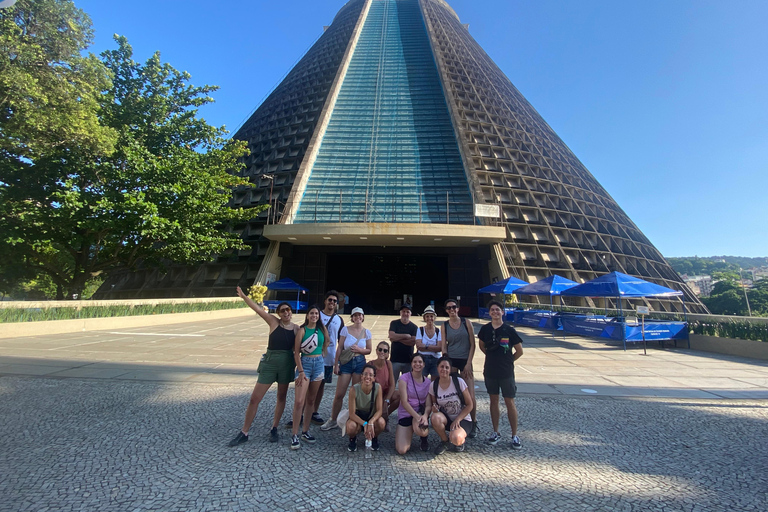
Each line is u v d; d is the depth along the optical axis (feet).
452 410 18.12
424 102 163.32
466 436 18.28
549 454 17.51
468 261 130.62
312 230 110.11
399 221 118.83
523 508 12.86
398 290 169.78
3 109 59.21
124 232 76.28
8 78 51.26
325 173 134.00
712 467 16.16
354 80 177.37
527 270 122.01
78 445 17.28
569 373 35.45
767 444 18.81
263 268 119.03
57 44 58.54
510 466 16.22
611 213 154.61
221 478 14.61
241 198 146.30
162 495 13.25
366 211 118.21
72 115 60.44
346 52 191.21
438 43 200.75
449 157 138.31
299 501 13.14
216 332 64.85
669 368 38.55
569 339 63.16
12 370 31.96
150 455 16.46
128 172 74.74
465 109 162.40
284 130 170.19
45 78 57.98
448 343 21.72
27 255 78.89
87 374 31.27
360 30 217.56
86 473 14.66
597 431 20.47
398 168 134.51
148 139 84.38
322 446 18.26
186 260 89.10
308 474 15.20
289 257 127.44
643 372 36.29
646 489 14.24
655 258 150.82
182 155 83.51
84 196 69.67
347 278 171.32
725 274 455.22
